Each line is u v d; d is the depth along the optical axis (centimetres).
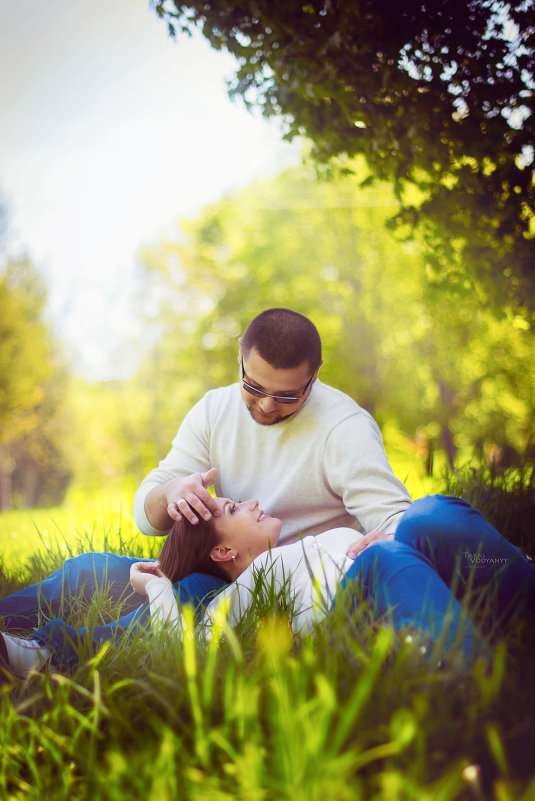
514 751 132
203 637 207
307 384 284
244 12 342
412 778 120
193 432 323
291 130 381
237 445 310
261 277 2408
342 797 119
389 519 272
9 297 2997
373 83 333
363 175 1080
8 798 140
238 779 127
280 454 303
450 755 131
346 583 196
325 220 2189
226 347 2636
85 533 384
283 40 338
